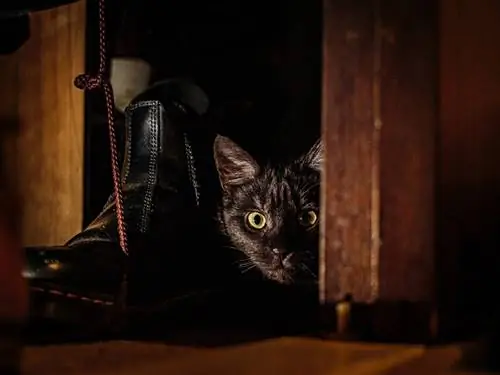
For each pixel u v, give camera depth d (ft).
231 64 2.87
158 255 2.06
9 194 1.74
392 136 1.62
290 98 2.86
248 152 2.64
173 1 2.72
